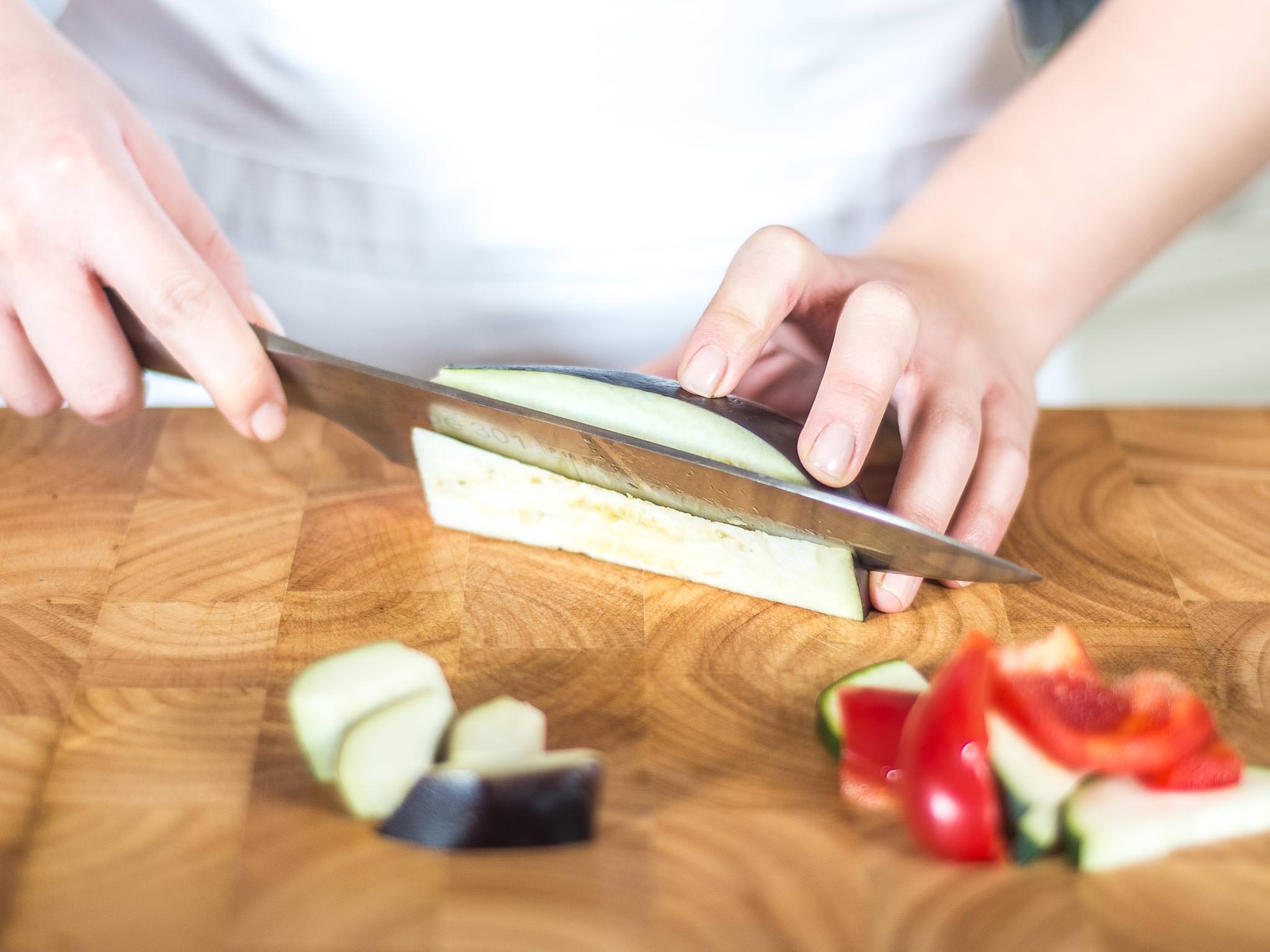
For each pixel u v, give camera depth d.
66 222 0.42
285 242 0.57
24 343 0.45
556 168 0.55
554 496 0.44
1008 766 0.36
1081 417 0.50
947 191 0.49
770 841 0.36
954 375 0.44
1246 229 0.82
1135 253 0.50
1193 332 0.75
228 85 0.54
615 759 0.38
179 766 0.38
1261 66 0.48
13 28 0.44
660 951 0.34
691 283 0.57
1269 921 0.35
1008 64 0.57
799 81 0.54
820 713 0.39
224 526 0.45
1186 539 0.45
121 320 0.44
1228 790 0.36
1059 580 0.44
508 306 0.58
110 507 0.46
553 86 0.53
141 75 0.55
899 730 0.38
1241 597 0.43
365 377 0.43
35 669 0.40
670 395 0.42
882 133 0.56
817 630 0.42
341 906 0.35
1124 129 0.49
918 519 0.41
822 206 0.57
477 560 0.44
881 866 0.36
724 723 0.39
